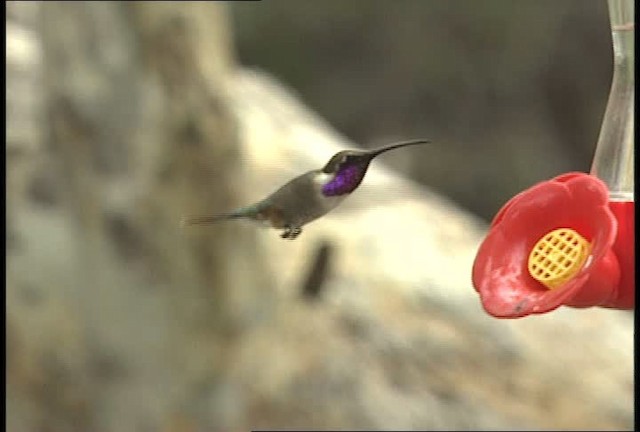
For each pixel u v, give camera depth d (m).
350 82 22.31
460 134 21.97
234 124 10.43
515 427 11.91
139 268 10.10
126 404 10.30
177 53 9.90
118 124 9.88
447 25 22.02
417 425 11.84
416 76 22.16
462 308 12.95
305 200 5.62
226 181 10.36
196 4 10.03
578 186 4.54
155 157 9.92
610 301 4.43
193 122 10.02
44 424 10.13
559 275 4.46
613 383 12.65
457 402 12.07
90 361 10.24
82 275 10.14
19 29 11.05
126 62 9.81
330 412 11.59
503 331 12.84
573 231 4.56
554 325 13.27
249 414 11.11
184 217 10.06
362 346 12.32
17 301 10.09
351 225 13.51
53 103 10.02
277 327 11.50
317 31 22.30
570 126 22.12
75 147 9.99
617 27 5.00
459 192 21.66
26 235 10.08
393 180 14.84
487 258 4.64
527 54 21.98
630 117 4.91
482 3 21.78
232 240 10.49
